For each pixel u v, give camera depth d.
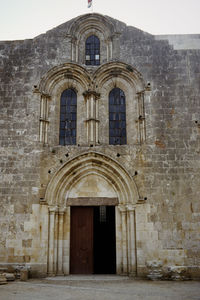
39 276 17.56
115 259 19.89
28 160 19.39
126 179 19.09
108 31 21.83
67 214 19.31
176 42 21.39
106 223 21.27
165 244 17.95
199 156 19.23
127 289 14.12
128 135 20.25
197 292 13.41
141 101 20.33
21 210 18.59
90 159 19.53
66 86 21.23
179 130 19.70
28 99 20.45
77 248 19.20
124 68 20.89
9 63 21.14
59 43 21.55
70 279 16.89
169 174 19.00
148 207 18.52
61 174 19.22
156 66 20.89
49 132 20.25
